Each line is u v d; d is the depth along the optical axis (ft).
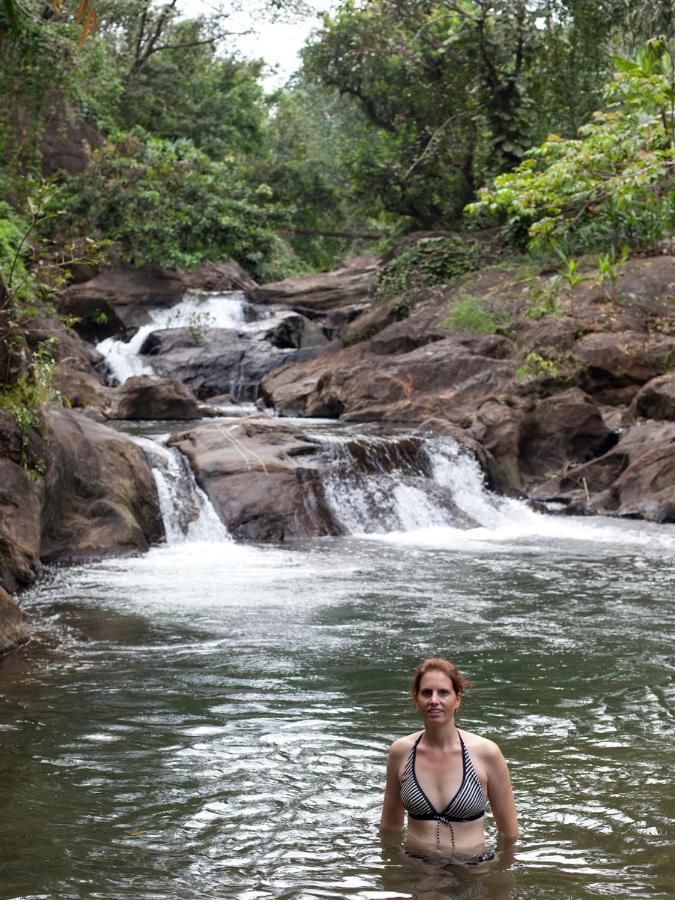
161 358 95.61
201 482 54.85
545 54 104.83
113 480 49.21
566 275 45.98
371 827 18.35
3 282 43.96
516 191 45.32
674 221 47.67
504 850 17.11
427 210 123.13
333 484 56.59
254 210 112.68
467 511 59.36
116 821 18.75
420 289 94.79
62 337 87.20
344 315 108.88
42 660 29.86
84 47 113.29
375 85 120.57
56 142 111.75
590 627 34.27
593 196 44.93
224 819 18.81
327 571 44.16
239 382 94.27
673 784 20.80
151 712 25.34
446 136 116.47
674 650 31.48
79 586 40.14
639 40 73.67
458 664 29.89
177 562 45.83
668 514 58.70
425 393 77.10
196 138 139.85
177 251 106.93
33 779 20.86
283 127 165.48
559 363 75.87
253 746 22.97
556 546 51.31
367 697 26.71
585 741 23.50
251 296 114.21
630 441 65.87
